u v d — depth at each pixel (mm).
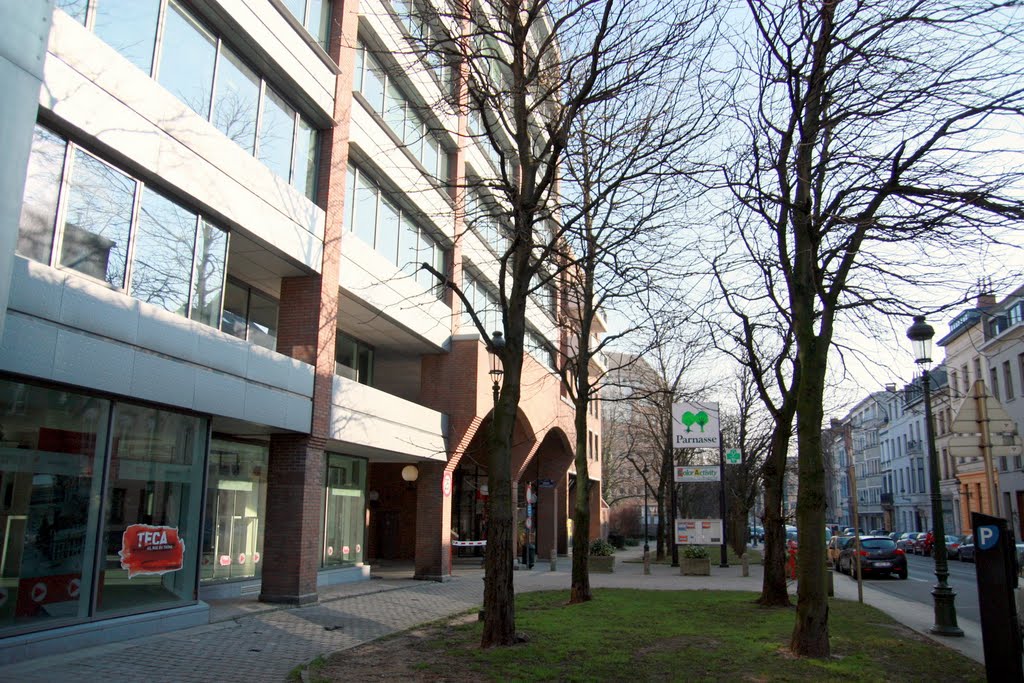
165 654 9633
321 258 15578
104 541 10312
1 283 6820
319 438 15320
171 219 11531
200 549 12430
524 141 11188
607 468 55594
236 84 13344
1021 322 43000
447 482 22422
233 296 15805
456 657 9195
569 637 10422
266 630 11828
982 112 8297
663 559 35750
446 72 21609
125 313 10227
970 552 37719
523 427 28219
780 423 15289
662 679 7844
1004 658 7680
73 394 9852
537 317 31125
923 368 12906
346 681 7906
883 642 10578
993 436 9695
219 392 12273
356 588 18625
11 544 8898
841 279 9625
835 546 30750
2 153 6855
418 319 20969
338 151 16312
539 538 37500
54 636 9289
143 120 10648
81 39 9578
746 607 14586
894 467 74000
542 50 10883
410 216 20953
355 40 16203
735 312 15359
